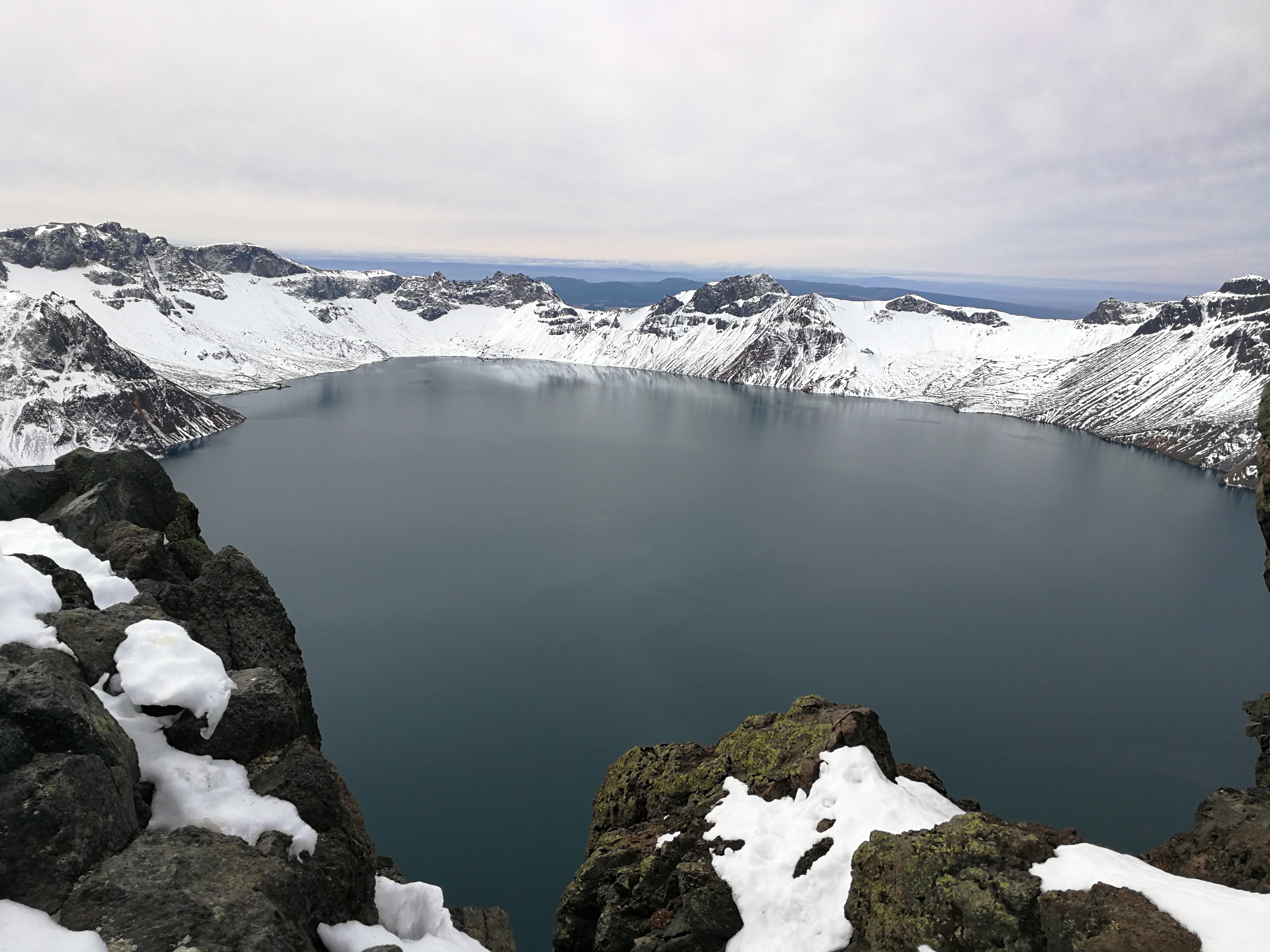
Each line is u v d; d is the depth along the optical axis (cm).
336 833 1844
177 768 1759
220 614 2709
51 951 1179
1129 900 1734
